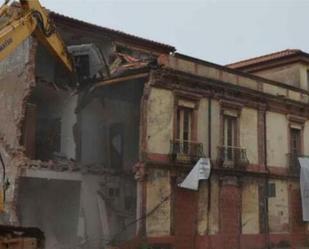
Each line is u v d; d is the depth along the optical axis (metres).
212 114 27.86
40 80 24.28
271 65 38.53
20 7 18.77
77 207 24.28
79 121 25.77
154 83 24.95
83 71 25.22
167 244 24.62
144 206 23.94
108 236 24.59
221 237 27.31
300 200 32.91
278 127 32.25
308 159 33.59
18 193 22.50
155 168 24.64
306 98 34.59
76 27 27.58
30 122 23.84
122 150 26.47
